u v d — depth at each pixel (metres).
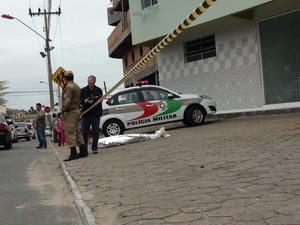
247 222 3.58
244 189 4.61
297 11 13.37
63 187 6.75
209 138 9.62
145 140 11.33
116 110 13.17
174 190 5.03
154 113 13.50
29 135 30.84
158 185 5.42
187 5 15.35
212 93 16.50
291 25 13.65
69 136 9.05
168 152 8.25
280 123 10.73
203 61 16.80
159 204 4.50
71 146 9.04
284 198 4.10
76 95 9.04
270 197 4.19
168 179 5.69
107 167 7.43
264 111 14.32
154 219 4.01
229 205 4.11
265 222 3.53
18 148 18.05
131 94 13.48
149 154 8.36
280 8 13.73
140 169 6.76
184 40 17.52
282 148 6.82
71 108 9.00
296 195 4.15
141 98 13.51
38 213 5.13
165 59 18.47
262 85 14.66
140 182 5.77
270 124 10.87
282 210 3.76
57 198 5.94
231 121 13.97
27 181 7.62
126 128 13.27
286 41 13.84
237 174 5.38
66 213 5.05
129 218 4.17
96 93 9.42
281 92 14.14
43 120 17.12
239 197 4.33
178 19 15.72
